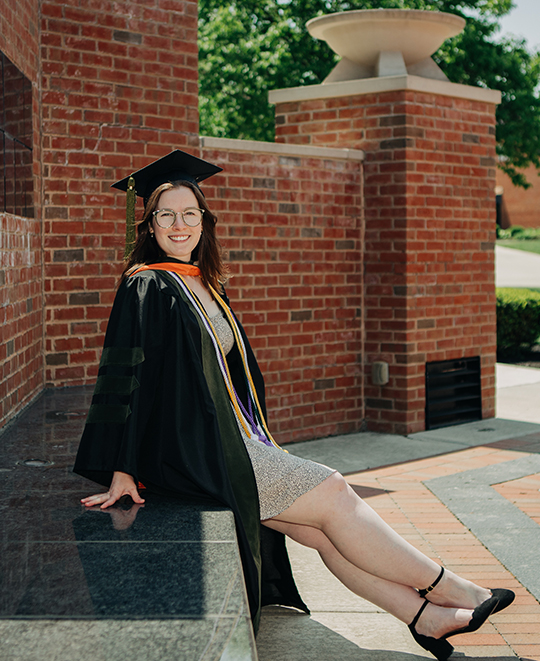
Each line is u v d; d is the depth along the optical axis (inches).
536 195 1807.3
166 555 89.7
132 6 235.8
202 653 67.7
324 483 114.1
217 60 609.6
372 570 116.1
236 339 121.9
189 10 248.8
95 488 118.5
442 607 118.8
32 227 205.0
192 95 251.1
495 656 124.9
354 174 296.4
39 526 99.8
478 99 307.9
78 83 226.5
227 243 266.8
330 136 305.0
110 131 233.1
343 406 297.9
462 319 310.0
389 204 292.7
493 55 622.8
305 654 124.7
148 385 107.9
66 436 156.6
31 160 208.8
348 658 123.6
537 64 669.9
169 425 107.5
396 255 292.0
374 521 115.3
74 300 225.6
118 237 233.6
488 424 311.3
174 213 118.7
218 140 258.1
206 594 79.1
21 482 122.1
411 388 294.7
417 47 300.2
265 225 275.0
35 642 69.4
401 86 285.6
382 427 299.4
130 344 107.9
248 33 633.0
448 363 309.9
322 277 290.5
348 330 298.2
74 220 225.6
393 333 294.7
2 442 151.1
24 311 191.3
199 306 115.1
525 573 156.6
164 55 243.9
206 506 107.0
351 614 141.1
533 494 214.1
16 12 190.9
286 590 135.0
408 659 123.6
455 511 198.1
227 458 110.7
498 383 422.6
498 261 1311.5
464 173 307.0
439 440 284.5
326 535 117.0
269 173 274.7
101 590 79.9
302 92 307.4
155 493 112.7
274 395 279.7
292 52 606.5
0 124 173.5
